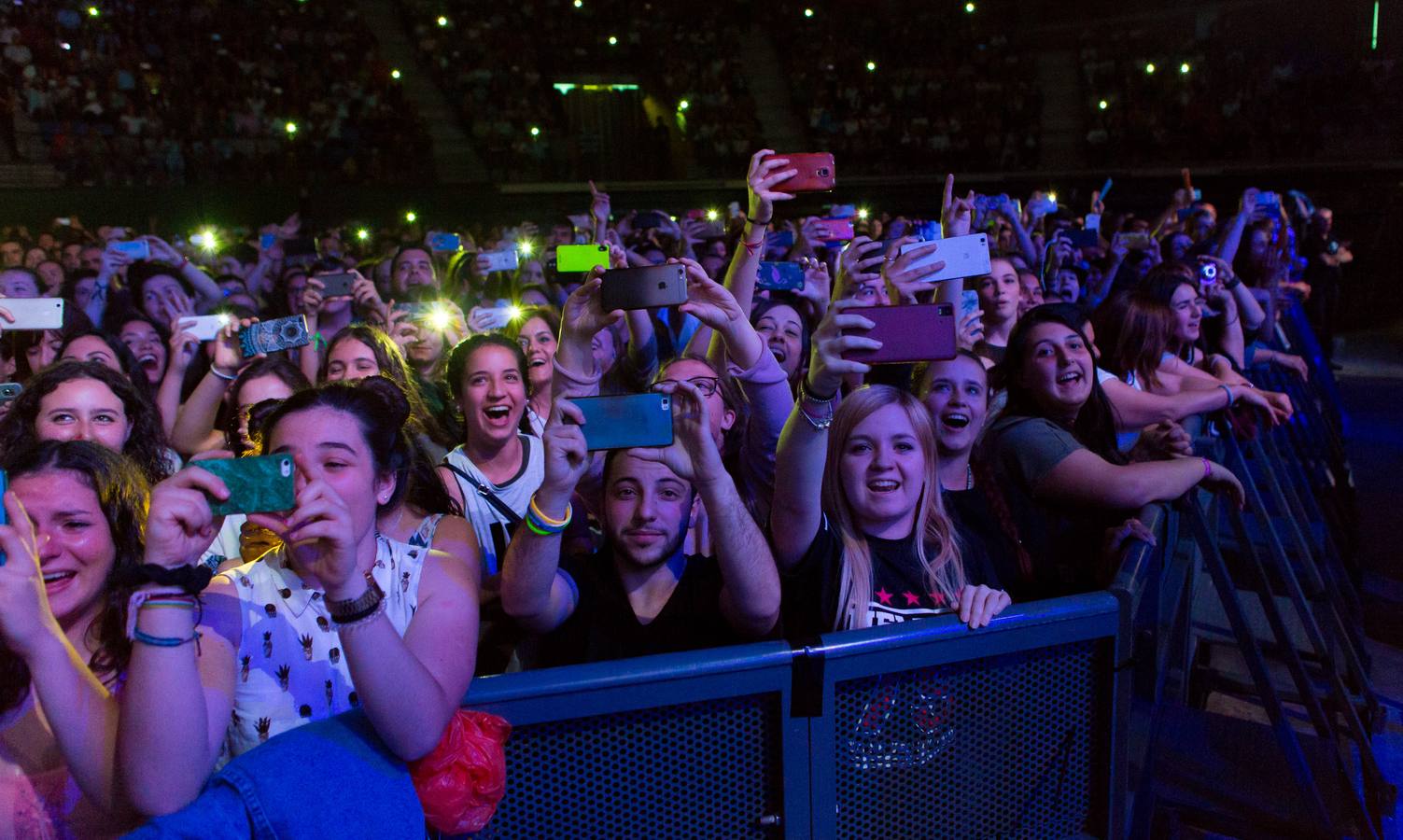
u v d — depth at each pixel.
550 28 18.56
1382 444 8.30
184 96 14.14
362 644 1.28
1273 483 3.57
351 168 14.41
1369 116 16.31
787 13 20.19
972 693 1.79
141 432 2.55
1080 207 15.74
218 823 1.17
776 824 1.67
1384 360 12.72
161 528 1.22
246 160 13.92
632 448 1.81
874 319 1.88
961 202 2.94
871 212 15.72
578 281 5.43
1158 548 2.38
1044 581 2.44
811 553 1.97
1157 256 6.75
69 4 14.34
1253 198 6.44
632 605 2.00
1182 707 2.90
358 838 1.27
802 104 18.52
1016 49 20.12
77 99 13.47
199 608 1.26
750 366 2.25
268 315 6.66
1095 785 1.93
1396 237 15.35
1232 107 17.14
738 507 1.80
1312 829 2.36
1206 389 3.49
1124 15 19.78
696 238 7.28
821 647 1.63
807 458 1.86
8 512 1.28
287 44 15.86
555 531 1.77
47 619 1.31
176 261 5.09
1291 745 2.47
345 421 1.53
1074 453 2.57
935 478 2.08
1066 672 1.88
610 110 19.39
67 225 10.73
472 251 6.13
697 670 1.57
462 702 1.49
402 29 18.47
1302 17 18.05
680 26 19.45
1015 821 1.87
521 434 3.00
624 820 1.61
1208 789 2.50
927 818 1.78
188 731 1.21
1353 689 3.72
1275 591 3.89
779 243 6.13
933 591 2.02
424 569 1.58
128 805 1.24
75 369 2.44
